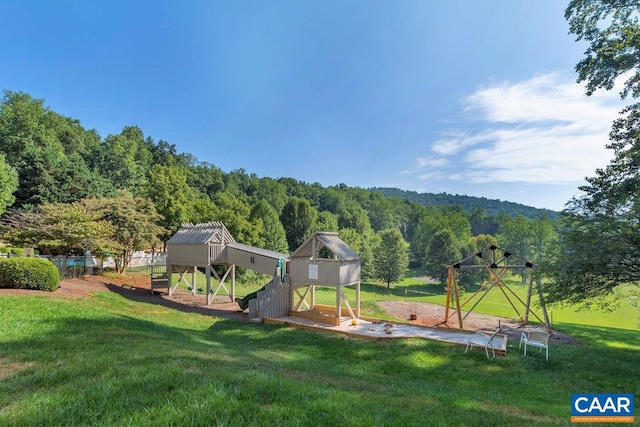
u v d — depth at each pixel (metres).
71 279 17.03
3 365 4.84
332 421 3.71
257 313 15.02
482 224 96.25
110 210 22.44
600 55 14.20
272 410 3.76
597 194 13.77
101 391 3.93
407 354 10.09
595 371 9.17
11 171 31.16
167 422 3.26
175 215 38.16
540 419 5.25
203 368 5.25
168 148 98.12
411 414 4.36
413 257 71.06
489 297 37.34
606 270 11.70
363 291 41.69
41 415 3.30
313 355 10.09
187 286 23.55
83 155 55.50
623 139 14.41
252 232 39.91
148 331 8.90
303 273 15.53
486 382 8.20
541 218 60.09
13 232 19.22
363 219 70.69
